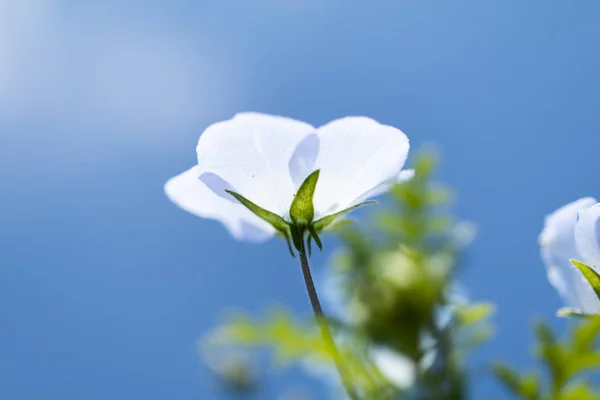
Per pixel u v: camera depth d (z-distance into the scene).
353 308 0.29
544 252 0.24
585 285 0.23
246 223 0.25
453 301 0.29
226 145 0.24
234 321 0.30
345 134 0.24
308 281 0.24
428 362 0.27
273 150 0.24
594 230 0.23
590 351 0.27
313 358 0.30
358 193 0.24
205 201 0.25
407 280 0.28
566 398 0.27
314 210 0.24
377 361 0.28
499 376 0.27
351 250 0.30
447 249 0.30
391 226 0.30
